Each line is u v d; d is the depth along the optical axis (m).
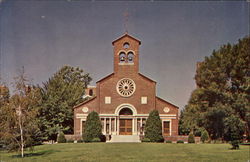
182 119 55.16
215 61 38.31
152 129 42.31
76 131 45.62
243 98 36.59
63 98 50.50
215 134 40.38
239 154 25.64
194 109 40.88
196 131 44.62
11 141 25.22
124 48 47.72
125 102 46.44
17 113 24.58
